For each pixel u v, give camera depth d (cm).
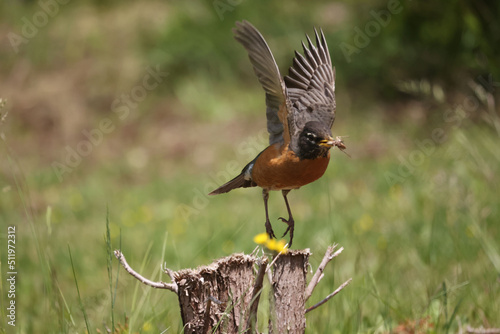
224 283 519
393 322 729
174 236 1134
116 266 977
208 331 513
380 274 863
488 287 792
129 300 832
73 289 942
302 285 540
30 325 747
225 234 1085
